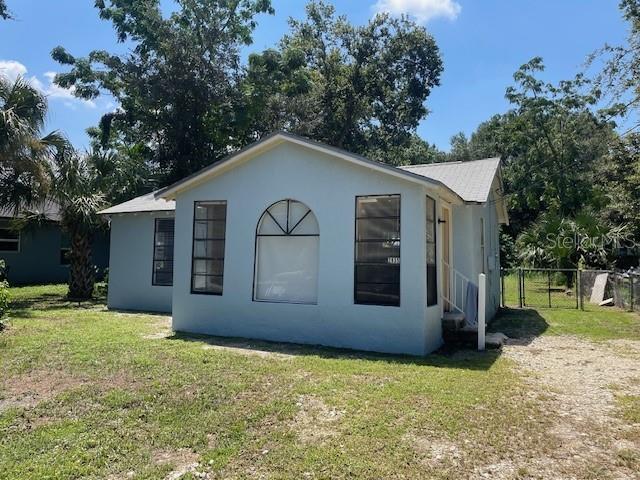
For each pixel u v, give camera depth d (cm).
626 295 1423
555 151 2892
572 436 423
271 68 2383
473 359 732
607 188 2103
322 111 2839
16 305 1372
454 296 972
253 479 341
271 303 885
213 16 2323
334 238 840
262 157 913
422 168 1303
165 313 1262
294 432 423
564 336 966
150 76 2244
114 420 450
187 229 975
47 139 1330
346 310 822
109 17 2198
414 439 410
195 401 500
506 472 354
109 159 1653
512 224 3244
